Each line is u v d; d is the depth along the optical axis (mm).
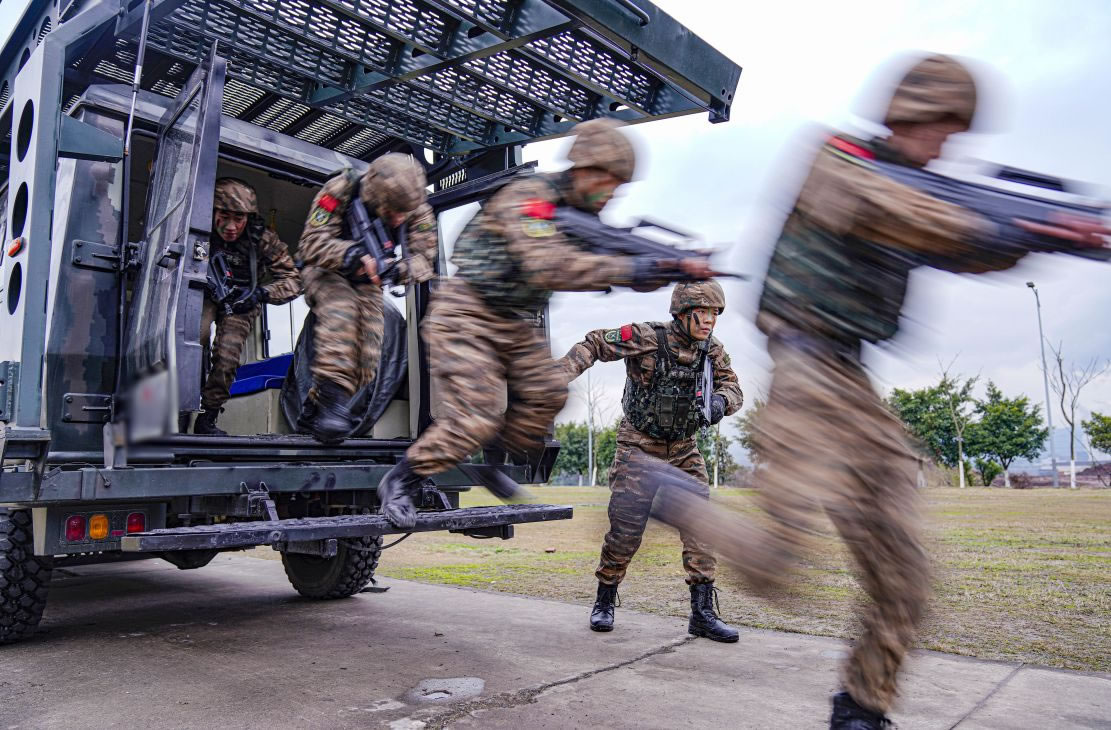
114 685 3006
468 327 2486
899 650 1812
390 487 2516
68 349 3367
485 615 4273
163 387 1200
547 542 7672
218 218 4176
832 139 1863
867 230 1774
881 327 1872
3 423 3447
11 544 3494
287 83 4418
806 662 3268
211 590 5320
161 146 3752
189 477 3320
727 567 1903
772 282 1933
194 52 4082
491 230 2420
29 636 3658
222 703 2771
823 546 1832
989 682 2891
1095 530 8008
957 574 5086
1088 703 2668
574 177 2408
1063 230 1625
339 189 3488
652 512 2057
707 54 3715
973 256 1721
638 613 4289
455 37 3951
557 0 3186
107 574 6129
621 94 4215
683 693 2852
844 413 1835
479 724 2539
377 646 3598
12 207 3688
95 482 3121
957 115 1794
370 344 3793
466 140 4922
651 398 3564
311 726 2527
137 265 3549
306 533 2889
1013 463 48844
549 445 4414
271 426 4762
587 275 2211
